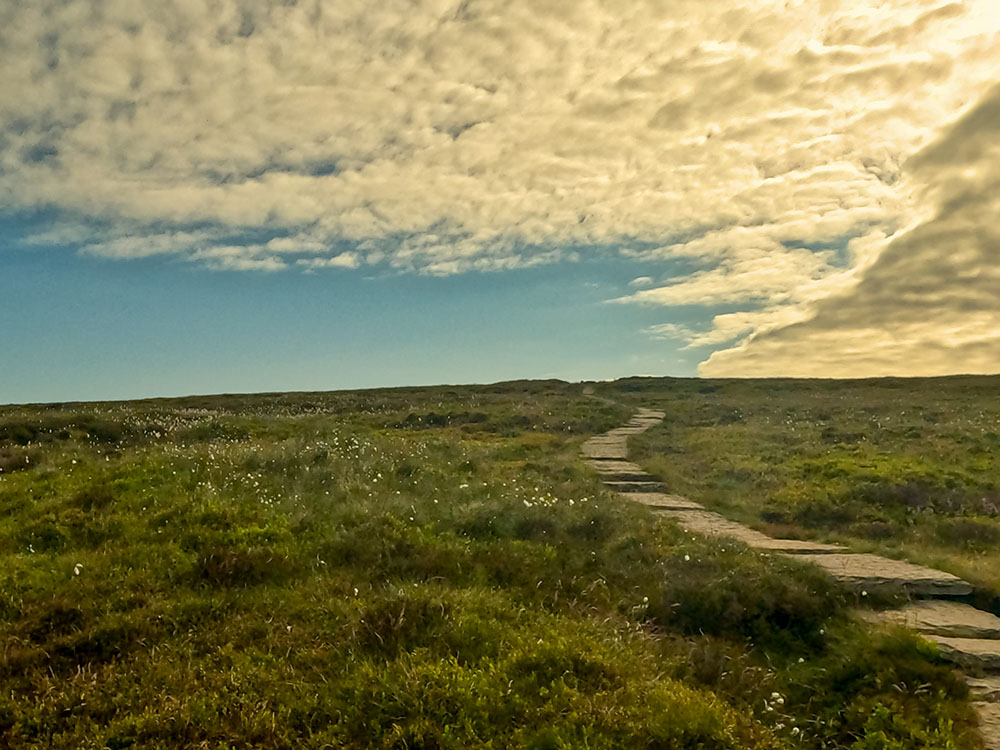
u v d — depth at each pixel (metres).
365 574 10.26
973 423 30.66
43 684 7.14
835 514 16.53
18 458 18.08
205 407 49.84
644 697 7.04
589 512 13.77
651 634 9.24
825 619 9.69
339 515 12.56
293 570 10.33
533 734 6.32
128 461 16.55
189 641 8.15
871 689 8.05
